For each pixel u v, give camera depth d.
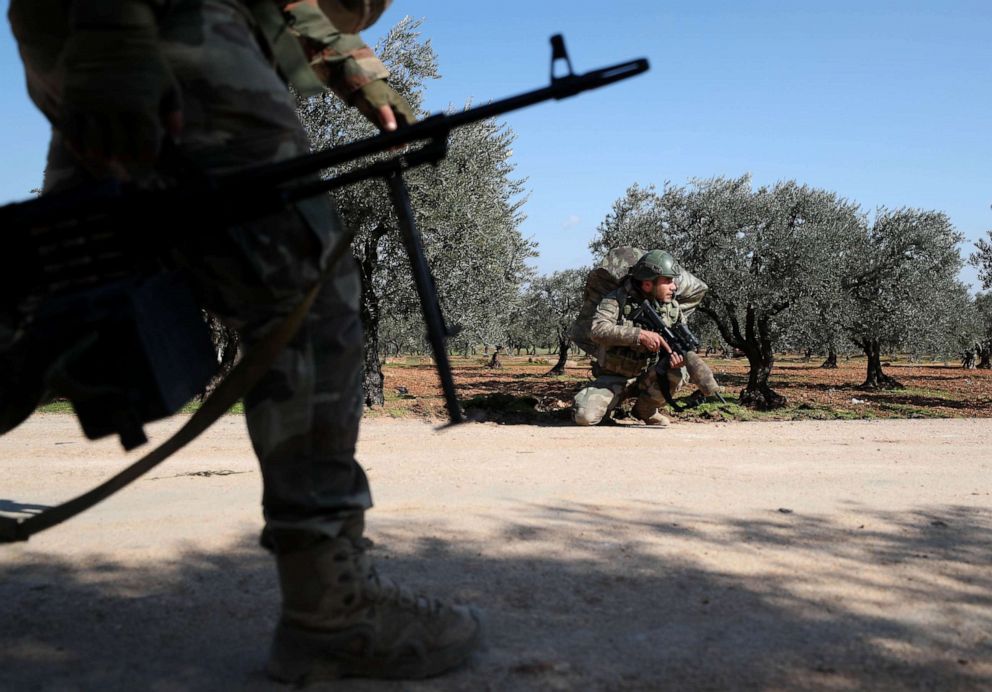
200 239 1.50
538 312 54.88
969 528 3.39
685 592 2.41
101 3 1.33
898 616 2.27
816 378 35.09
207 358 1.51
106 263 1.45
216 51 1.50
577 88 1.50
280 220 1.52
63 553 2.65
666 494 3.95
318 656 1.70
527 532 3.06
